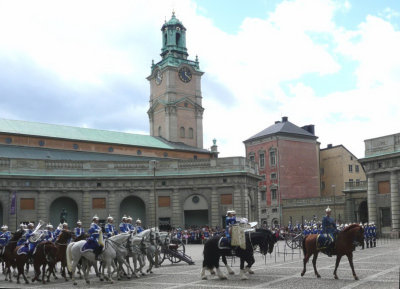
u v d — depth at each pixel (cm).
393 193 5653
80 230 3269
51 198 6562
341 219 8088
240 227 2394
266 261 3366
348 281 2100
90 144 7594
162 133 9419
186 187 6975
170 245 3384
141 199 6956
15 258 2681
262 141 10044
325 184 10231
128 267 2669
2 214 6291
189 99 9512
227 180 6888
